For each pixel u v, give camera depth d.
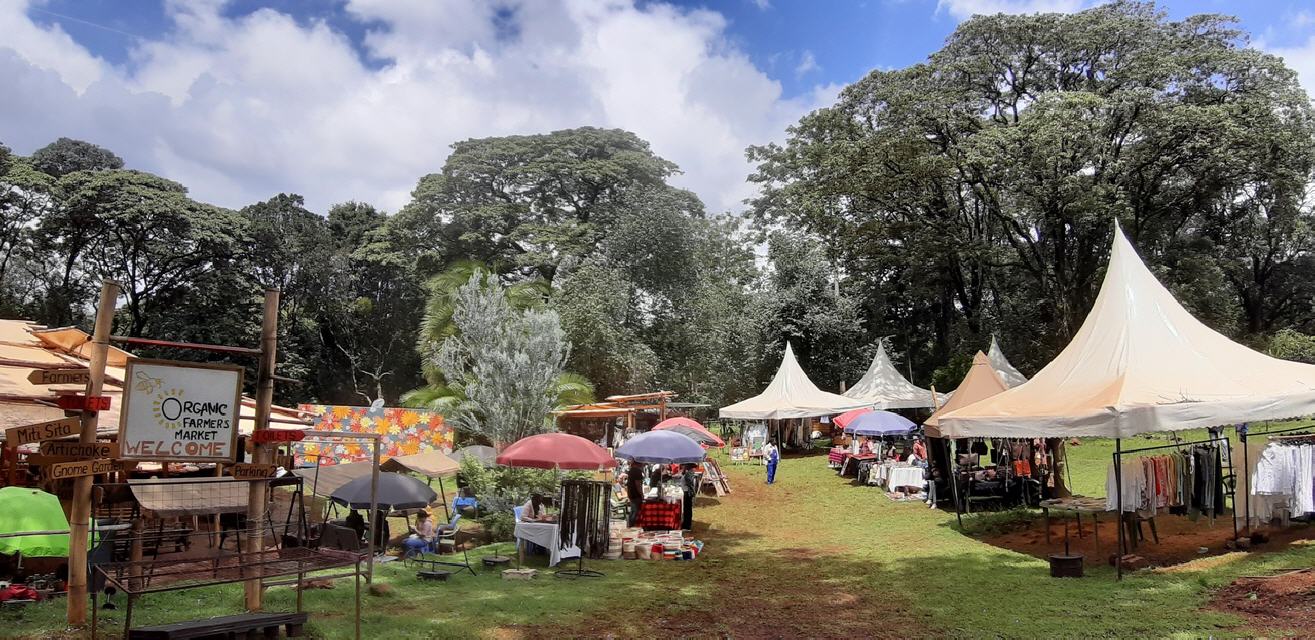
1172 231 35.78
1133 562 10.84
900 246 38.50
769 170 44.78
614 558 12.90
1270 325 43.22
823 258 38.56
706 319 40.88
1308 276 40.38
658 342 41.34
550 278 48.50
